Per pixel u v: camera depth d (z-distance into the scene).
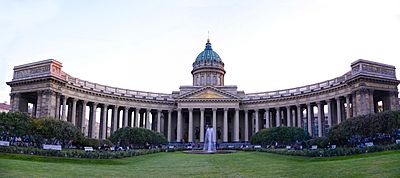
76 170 35.31
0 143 49.59
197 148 102.94
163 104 123.44
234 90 127.81
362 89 82.06
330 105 99.19
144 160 54.88
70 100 98.00
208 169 39.31
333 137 64.19
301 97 109.12
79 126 102.94
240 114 130.00
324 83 102.12
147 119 120.00
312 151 52.00
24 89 87.94
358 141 61.03
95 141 71.25
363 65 82.56
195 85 138.12
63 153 49.31
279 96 115.31
